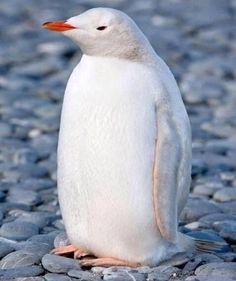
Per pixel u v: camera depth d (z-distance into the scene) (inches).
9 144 629.0
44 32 1069.8
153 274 360.8
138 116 351.9
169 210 352.2
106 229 361.4
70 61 927.0
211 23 1125.7
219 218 456.4
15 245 405.7
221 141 653.9
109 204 357.1
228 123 714.2
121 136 351.9
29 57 940.0
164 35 1054.4
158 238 365.4
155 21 1136.8
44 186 530.3
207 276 363.6
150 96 354.0
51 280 359.9
